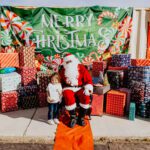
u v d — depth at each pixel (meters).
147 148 4.47
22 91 6.74
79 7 7.77
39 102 6.93
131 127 5.37
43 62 7.84
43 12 7.62
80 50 7.95
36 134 4.91
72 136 4.84
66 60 5.64
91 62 8.05
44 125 5.45
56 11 7.68
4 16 7.46
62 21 7.73
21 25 7.57
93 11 7.85
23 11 7.51
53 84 5.54
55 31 7.75
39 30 7.67
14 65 7.13
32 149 4.36
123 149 4.41
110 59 8.09
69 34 7.83
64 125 5.39
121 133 5.02
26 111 6.56
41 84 6.91
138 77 6.34
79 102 5.54
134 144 4.64
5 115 6.18
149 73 6.23
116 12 7.96
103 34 7.99
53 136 4.83
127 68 6.98
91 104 5.88
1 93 6.37
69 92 5.45
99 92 6.07
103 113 6.33
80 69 5.66
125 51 8.16
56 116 5.60
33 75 7.01
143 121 5.78
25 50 7.00
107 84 6.39
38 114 6.29
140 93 6.03
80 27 7.85
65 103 5.42
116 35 8.06
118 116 6.12
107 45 8.05
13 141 4.71
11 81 6.56
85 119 5.80
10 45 7.62
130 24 8.06
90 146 4.48
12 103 6.52
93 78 6.70
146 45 8.19
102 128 5.28
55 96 5.47
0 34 7.51
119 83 6.80
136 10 8.06
